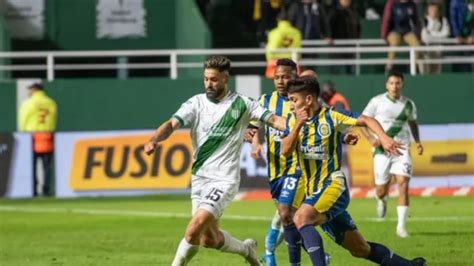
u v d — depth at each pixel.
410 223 42.34
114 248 36.81
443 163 57.66
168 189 56.22
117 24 64.31
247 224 43.59
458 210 47.59
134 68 63.16
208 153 26.81
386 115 40.53
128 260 33.81
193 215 26.61
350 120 25.53
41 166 56.53
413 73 58.88
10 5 63.31
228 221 44.72
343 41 60.16
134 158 56.84
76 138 56.97
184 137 56.28
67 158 56.75
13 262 33.78
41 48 63.91
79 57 64.12
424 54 61.91
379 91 58.88
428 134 58.25
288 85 26.03
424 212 46.84
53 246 37.62
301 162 25.84
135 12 64.38
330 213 25.48
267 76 57.69
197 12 62.72
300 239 27.69
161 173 56.34
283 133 26.83
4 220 46.41
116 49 64.50
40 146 56.47
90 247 37.22
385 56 65.00
